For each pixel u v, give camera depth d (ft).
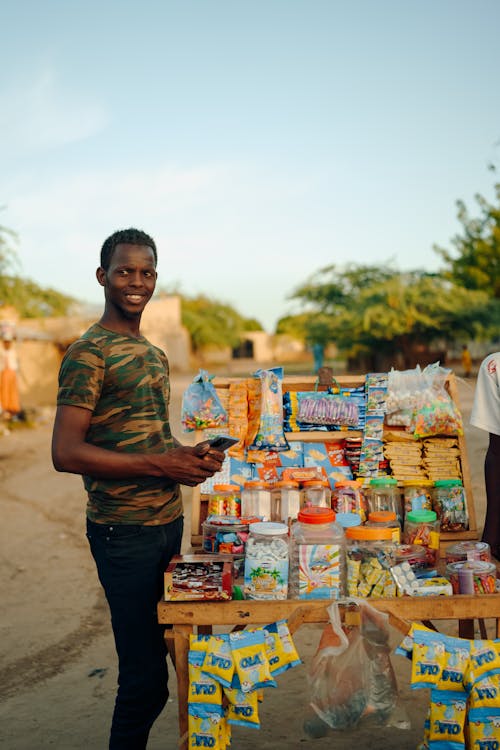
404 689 10.41
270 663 6.56
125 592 6.91
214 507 8.59
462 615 6.80
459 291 74.28
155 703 7.22
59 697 10.64
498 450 8.05
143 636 7.02
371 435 9.20
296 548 7.23
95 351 6.76
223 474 9.25
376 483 8.67
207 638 6.67
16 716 10.05
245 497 8.44
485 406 8.07
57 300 68.64
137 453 6.92
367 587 7.05
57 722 9.82
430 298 72.54
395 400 9.21
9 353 48.70
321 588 7.03
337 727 6.99
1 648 12.57
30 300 60.70
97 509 6.98
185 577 6.79
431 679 6.45
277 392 9.47
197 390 9.57
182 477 6.72
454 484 8.75
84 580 16.22
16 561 17.84
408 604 6.80
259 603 6.73
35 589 15.71
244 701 6.55
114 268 7.15
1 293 53.72
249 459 9.32
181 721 6.84
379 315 73.26
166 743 9.11
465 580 7.04
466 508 8.78
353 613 6.81
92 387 6.66
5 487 27.78
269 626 6.72
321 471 9.11
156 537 7.03
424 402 9.09
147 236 7.40
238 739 9.11
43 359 69.36
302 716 9.71
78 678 11.30
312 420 9.31
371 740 8.95
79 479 28.91
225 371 131.95
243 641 6.59
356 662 6.88
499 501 8.09
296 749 8.80
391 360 80.18
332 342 82.79
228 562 7.03
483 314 72.59
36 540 19.84
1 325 48.39
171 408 54.34
